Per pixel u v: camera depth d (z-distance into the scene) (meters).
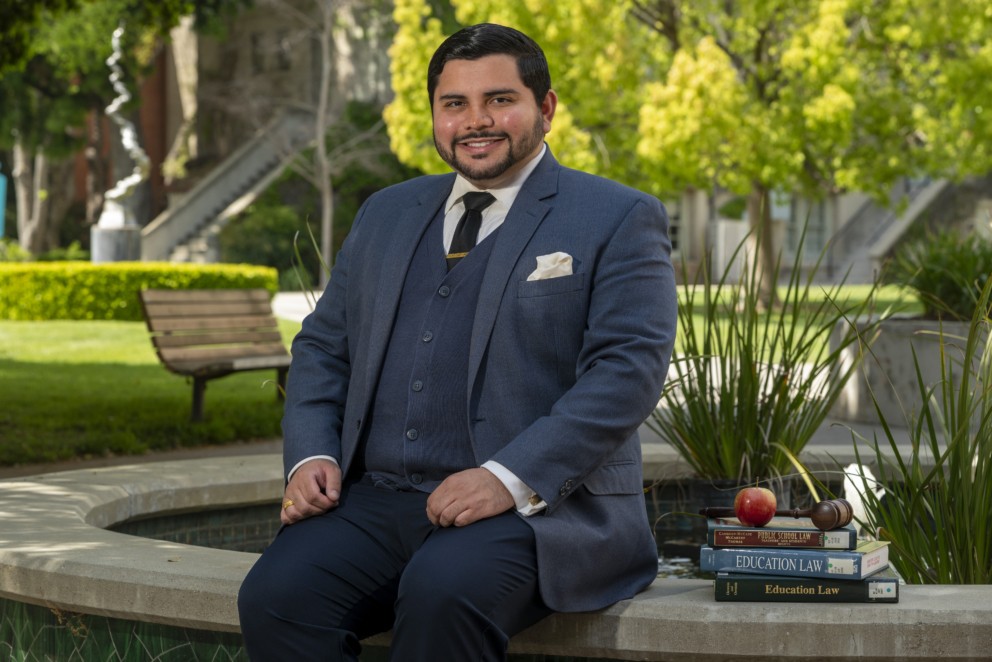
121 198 21.09
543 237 2.24
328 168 24.28
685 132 13.95
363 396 2.33
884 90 15.49
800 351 3.63
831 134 14.35
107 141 31.88
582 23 14.38
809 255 27.56
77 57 23.34
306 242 25.59
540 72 2.31
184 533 3.48
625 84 14.70
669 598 2.10
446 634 1.93
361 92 27.41
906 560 2.53
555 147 14.25
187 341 7.87
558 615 2.12
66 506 3.01
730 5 16.61
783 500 3.62
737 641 2.02
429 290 2.33
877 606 2.00
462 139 2.28
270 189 26.11
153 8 9.48
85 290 16.84
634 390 2.12
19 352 12.20
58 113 24.84
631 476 2.27
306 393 2.45
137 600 2.28
